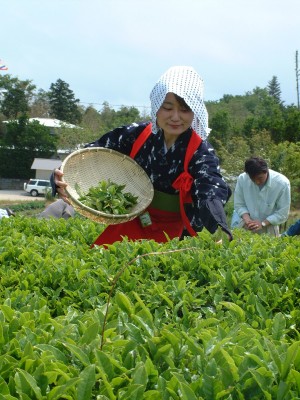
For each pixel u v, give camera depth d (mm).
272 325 1505
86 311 1630
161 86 2586
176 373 1071
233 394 1075
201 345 1297
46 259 2072
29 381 1037
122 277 1899
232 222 4910
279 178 4637
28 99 49125
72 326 1310
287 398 1050
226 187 2619
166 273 2061
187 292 1752
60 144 32719
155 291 1777
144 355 1206
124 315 1440
